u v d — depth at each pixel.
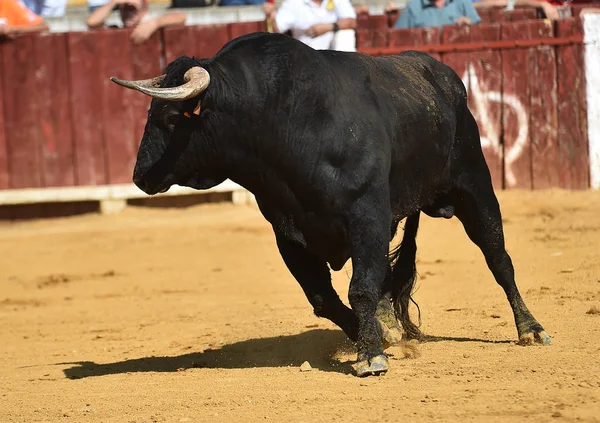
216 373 18.53
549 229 34.25
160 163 17.23
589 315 21.53
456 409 14.67
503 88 41.44
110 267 33.47
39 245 37.31
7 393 18.03
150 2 48.03
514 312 19.52
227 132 17.08
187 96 16.39
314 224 17.28
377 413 14.73
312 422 14.52
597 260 28.56
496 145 41.56
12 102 41.56
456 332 20.91
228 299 27.83
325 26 38.44
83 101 41.59
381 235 16.94
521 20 43.59
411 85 18.62
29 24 41.62
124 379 18.58
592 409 14.27
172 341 22.67
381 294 19.81
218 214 41.00
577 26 41.19
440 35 41.41
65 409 16.47
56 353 22.30
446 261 30.78
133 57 41.53
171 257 34.28
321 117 16.95
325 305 18.06
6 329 25.81
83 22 45.66
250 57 17.23
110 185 41.84
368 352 17.02
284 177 17.16
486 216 19.77
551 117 41.41
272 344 21.09
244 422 14.83
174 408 16.00
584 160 41.44
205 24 41.59
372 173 16.95
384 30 41.19
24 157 41.69
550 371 16.69
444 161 19.14
